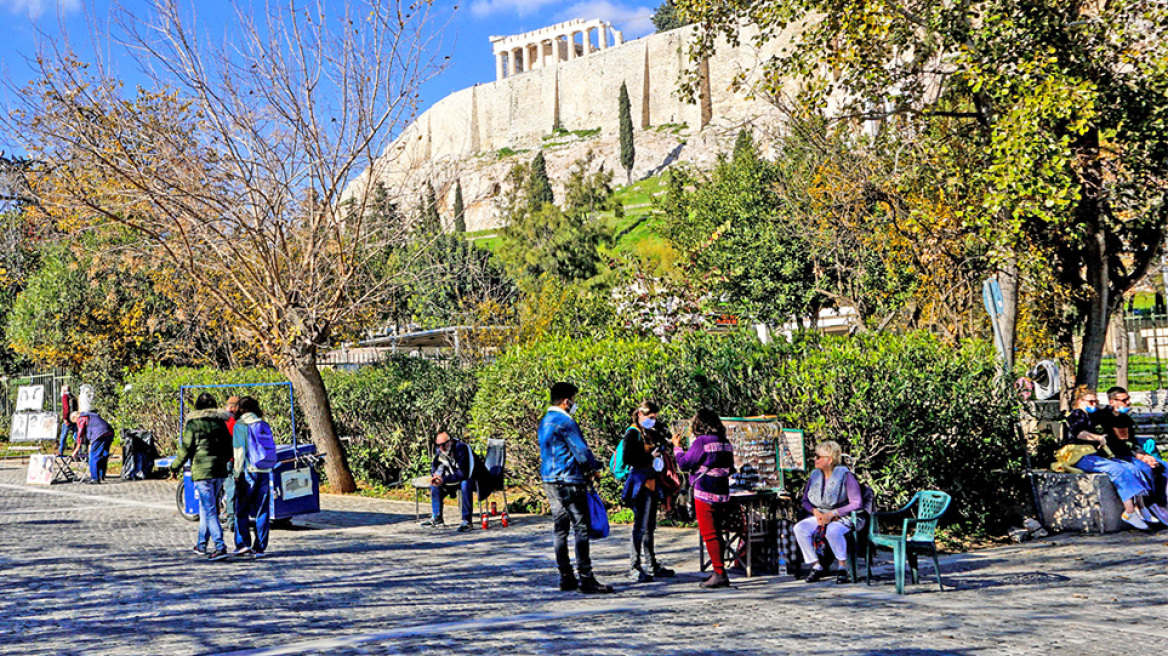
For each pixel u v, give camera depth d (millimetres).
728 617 7227
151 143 17219
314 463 13391
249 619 7395
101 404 28672
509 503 15727
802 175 19609
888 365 11164
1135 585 8125
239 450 10680
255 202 17531
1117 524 11016
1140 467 11172
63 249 29703
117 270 28703
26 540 12148
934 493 8422
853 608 7527
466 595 8469
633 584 9047
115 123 17031
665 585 8969
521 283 51438
